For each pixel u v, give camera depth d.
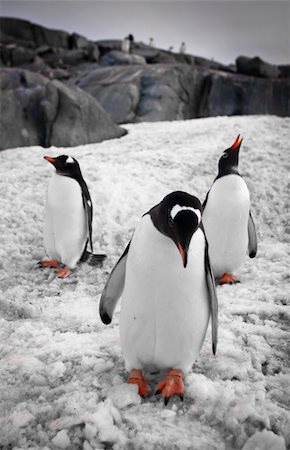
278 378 3.65
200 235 3.23
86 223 6.53
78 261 6.74
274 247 7.38
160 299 3.18
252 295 5.42
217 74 31.17
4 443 2.99
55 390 3.51
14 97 15.95
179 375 3.48
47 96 15.70
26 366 3.87
